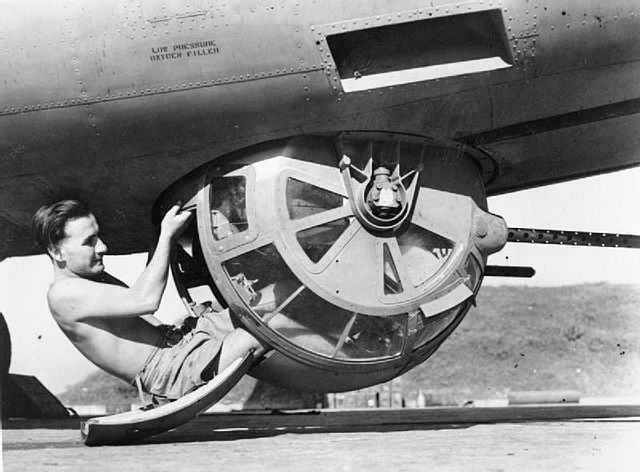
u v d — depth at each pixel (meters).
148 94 7.48
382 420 11.24
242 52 7.32
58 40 7.48
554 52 7.55
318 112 7.53
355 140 7.77
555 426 8.68
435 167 8.05
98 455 6.25
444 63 7.62
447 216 8.01
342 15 7.29
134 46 7.40
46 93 7.55
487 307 45.53
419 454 6.05
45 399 13.21
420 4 7.32
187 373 7.42
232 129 7.58
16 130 7.73
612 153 9.30
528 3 7.39
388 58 7.59
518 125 8.34
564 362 42.75
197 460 5.84
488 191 10.00
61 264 7.78
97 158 7.89
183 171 7.94
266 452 6.30
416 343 8.05
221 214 7.90
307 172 7.64
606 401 29.88
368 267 7.57
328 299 7.42
